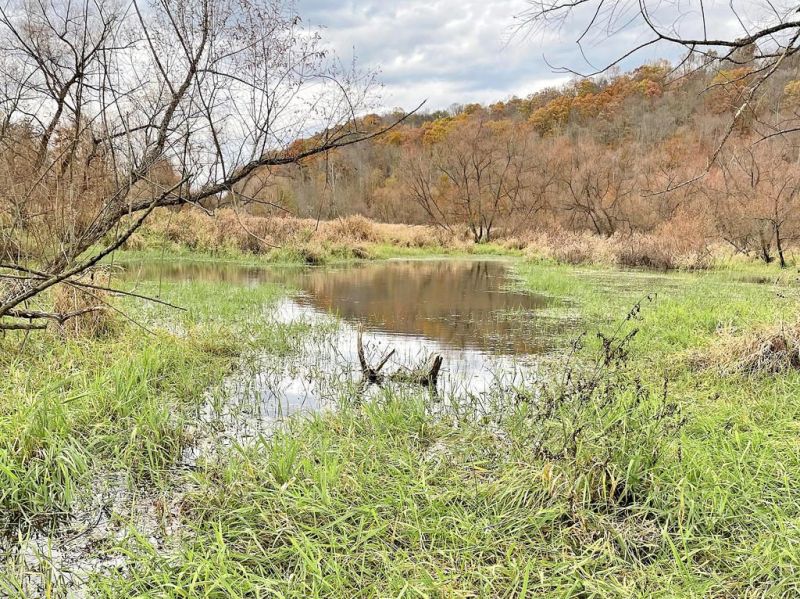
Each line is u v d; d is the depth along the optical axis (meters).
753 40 4.00
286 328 9.32
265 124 4.86
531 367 7.42
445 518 3.49
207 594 2.85
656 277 18.19
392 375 6.85
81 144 5.25
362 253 25.80
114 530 3.58
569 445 4.01
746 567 3.04
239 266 20.27
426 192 43.22
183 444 4.81
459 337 9.38
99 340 6.89
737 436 4.31
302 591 2.95
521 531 3.41
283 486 3.69
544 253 25.73
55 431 4.36
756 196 21.23
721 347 6.81
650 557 3.24
